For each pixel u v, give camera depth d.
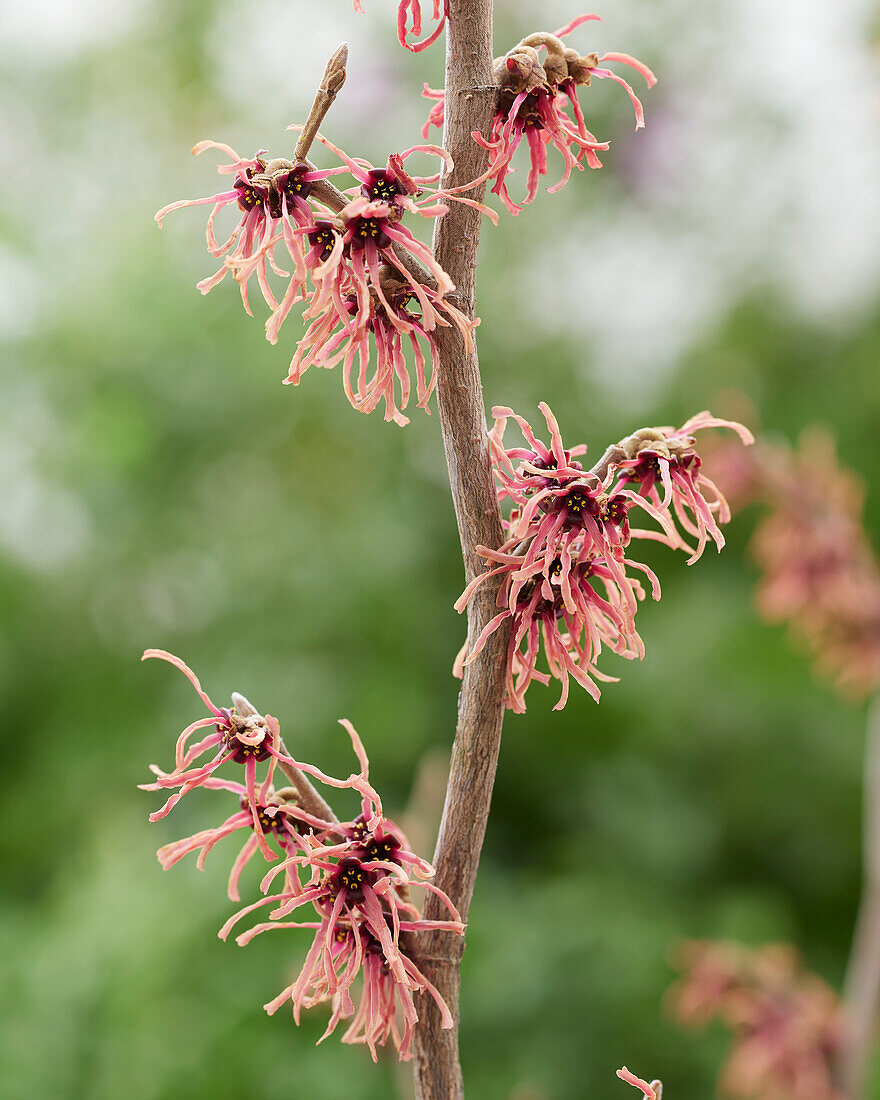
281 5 5.96
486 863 5.57
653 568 6.41
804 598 3.14
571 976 4.80
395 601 5.59
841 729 5.87
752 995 2.97
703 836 5.68
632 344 6.56
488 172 1.11
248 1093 3.85
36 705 5.79
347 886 1.10
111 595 5.86
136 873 4.37
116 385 5.39
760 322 6.84
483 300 6.16
